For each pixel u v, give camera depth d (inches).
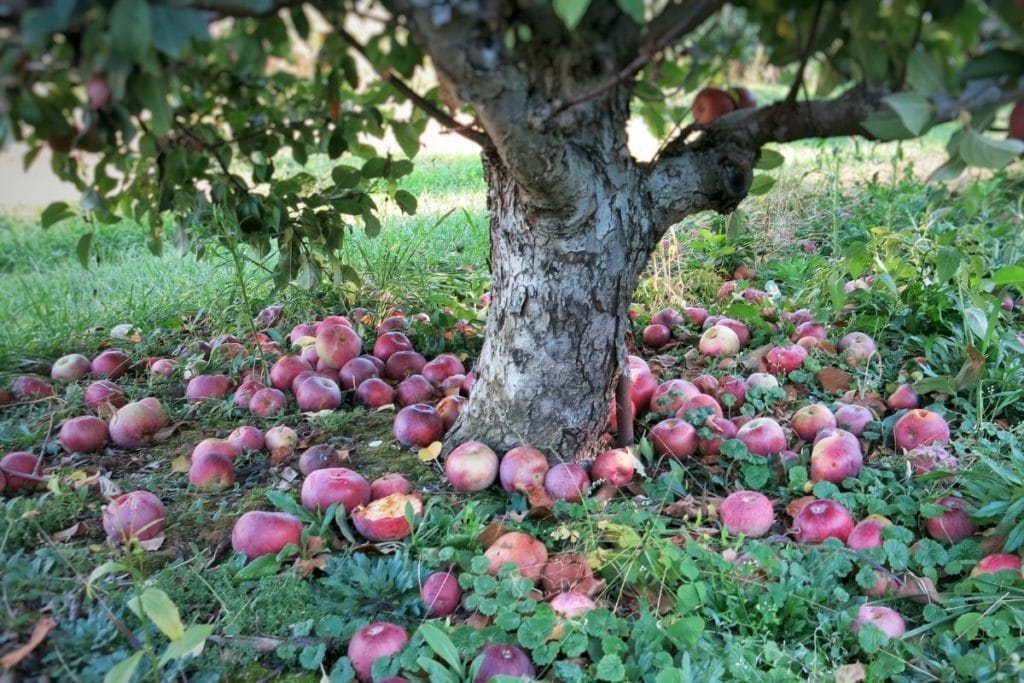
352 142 106.7
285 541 100.5
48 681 79.8
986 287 145.3
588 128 95.8
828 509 101.7
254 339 162.4
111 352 165.0
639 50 74.3
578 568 95.0
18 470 119.9
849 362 151.2
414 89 101.3
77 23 51.6
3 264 230.4
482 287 192.1
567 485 110.3
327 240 139.1
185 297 195.8
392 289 187.6
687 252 202.1
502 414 118.5
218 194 127.2
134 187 107.5
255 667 85.7
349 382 149.7
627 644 85.5
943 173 58.9
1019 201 207.8
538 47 77.6
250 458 127.9
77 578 94.9
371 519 102.4
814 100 84.3
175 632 71.8
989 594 89.5
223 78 89.5
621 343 116.5
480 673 80.4
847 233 216.7
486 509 110.5
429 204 245.8
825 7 61.6
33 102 56.9
